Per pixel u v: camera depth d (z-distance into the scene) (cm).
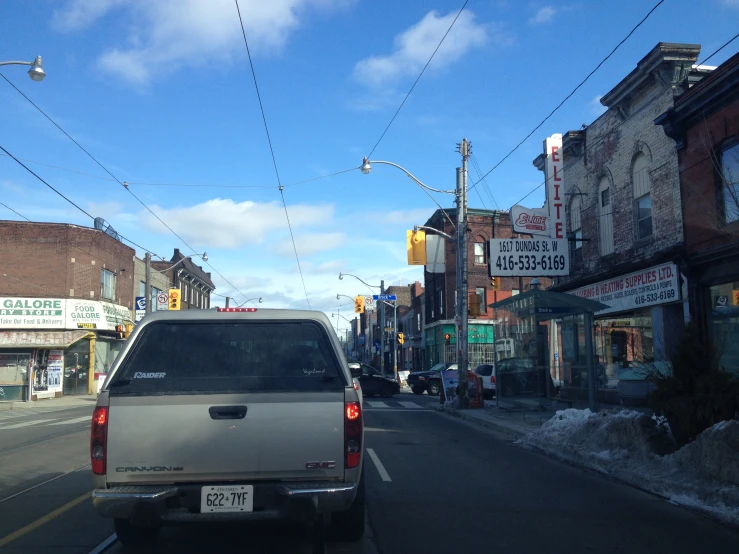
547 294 1584
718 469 819
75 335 3519
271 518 486
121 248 4069
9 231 3450
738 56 1412
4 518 719
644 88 1867
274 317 555
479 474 1008
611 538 663
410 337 6175
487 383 2858
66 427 1698
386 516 741
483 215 4681
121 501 475
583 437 1166
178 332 546
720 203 1452
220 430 493
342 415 504
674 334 1577
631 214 1948
